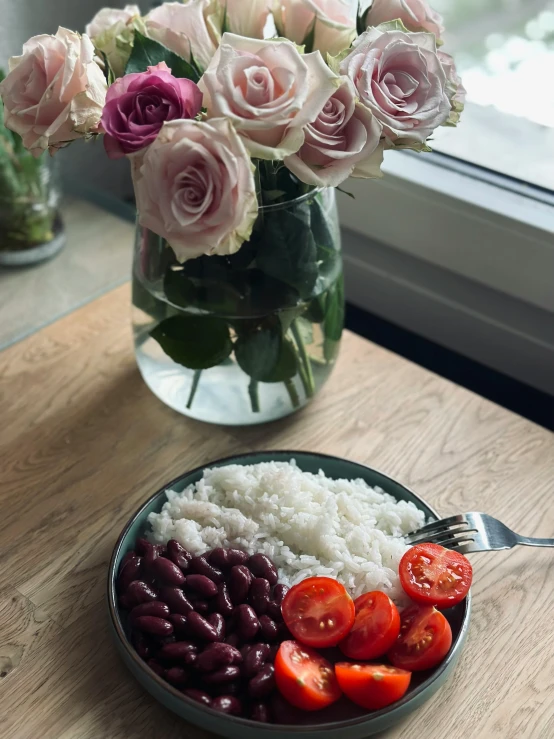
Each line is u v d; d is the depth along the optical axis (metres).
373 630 0.60
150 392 0.89
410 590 0.63
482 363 1.12
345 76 0.60
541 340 1.04
